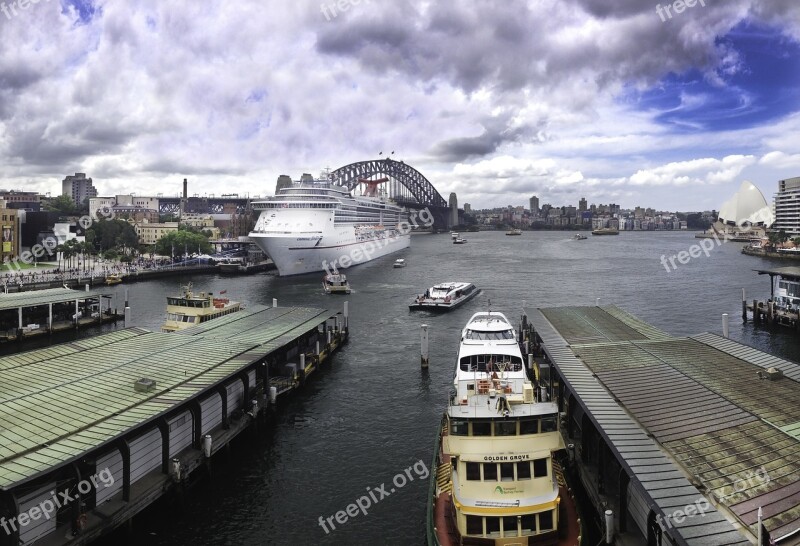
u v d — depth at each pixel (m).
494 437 29.20
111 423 31.05
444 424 41.44
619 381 36.69
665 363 40.62
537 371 51.75
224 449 40.66
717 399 32.53
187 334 57.25
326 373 61.62
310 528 32.53
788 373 37.50
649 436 28.05
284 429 46.28
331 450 42.41
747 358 41.38
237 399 45.66
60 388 37.03
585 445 35.31
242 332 59.00
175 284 146.00
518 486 28.48
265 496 35.88
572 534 28.25
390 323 90.62
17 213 180.50
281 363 58.94
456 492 28.53
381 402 52.47
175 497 33.94
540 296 119.69
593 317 61.69
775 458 25.31
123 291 131.62
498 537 27.42
